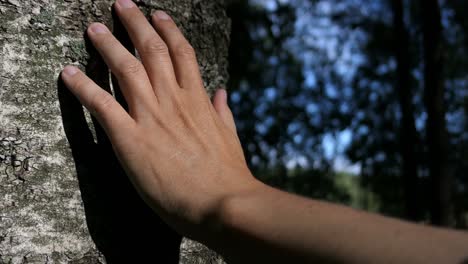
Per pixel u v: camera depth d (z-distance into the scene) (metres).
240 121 2.67
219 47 0.73
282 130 2.69
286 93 2.85
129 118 0.58
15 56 0.58
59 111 0.59
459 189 3.65
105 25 0.62
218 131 0.61
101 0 0.62
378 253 0.45
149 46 0.61
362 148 2.92
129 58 0.60
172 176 0.56
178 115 0.60
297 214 0.50
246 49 2.51
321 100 2.92
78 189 0.59
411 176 2.72
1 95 0.57
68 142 0.59
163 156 0.57
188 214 0.55
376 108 3.07
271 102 2.78
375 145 2.97
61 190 0.58
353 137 2.95
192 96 0.61
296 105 2.82
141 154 0.57
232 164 0.58
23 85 0.58
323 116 2.88
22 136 0.57
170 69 0.61
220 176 0.56
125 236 0.61
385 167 3.01
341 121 2.85
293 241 0.49
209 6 0.72
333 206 0.50
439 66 2.52
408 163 2.73
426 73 2.56
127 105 0.62
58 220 0.58
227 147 0.60
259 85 2.75
